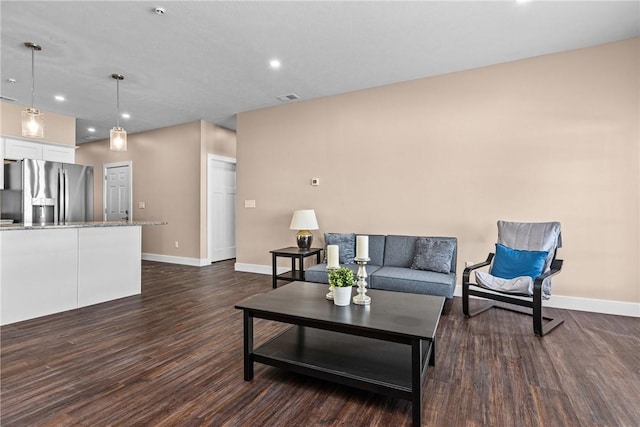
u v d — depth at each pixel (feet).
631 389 6.32
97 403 5.88
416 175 13.61
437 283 10.24
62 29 9.61
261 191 17.29
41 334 9.05
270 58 11.59
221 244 21.52
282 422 5.41
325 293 8.13
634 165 10.37
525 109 11.80
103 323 9.95
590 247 10.94
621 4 8.61
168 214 20.85
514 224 11.33
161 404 5.87
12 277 9.98
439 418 5.50
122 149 12.37
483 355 7.80
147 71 12.55
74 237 11.46
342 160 15.14
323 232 15.58
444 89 13.07
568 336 8.91
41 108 16.84
